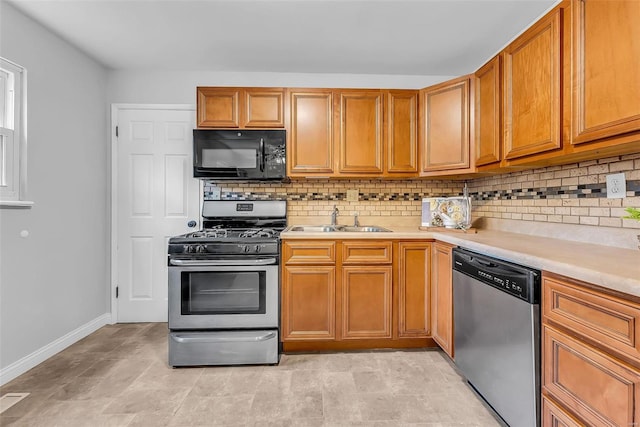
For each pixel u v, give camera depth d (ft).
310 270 6.84
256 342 6.40
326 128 7.70
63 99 7.18
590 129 3.84
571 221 5.44
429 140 7.55
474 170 6.80
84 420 4.74
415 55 7.82
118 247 8.74
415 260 6.95
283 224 8.54
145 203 8.78
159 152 8.78
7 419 4.75
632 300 2.66
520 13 6.12
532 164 5.59
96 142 8.27
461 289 5.59
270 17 6.27
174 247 6.39
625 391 2.69
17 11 6.07
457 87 7.05
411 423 4.68
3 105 5.96
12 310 5.98
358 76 8.91
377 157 7.73
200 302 6.45
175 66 8.50
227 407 5.06
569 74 4.16
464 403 5.16
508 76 5.54
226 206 8.47
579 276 3.15
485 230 7.55
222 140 7.54
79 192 7.69
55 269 6.98
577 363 3.20
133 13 6.17
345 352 6.99
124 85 8.69
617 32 3.45
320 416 4.83
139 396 5.35
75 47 7.48
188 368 6.32
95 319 8.25
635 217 3.68
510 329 4.20
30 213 6.37
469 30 6.72
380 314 6.93
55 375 6.02
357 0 5.75
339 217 8.89
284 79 8.86
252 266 6.47
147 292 8.82
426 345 7.22
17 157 6.13
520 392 3.99
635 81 3.25
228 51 7.65
